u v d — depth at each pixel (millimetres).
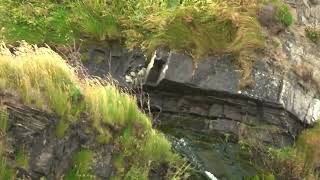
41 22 25266
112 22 25781
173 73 23359
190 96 23719
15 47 22391
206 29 24734
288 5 29188
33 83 15641
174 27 24531
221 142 23156
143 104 23922
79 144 16141
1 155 14086
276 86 24078
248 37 24531
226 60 24094
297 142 24188
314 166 23125
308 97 25328
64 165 15555
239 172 22266
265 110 23781
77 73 20172
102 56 24938
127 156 17219
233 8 25516
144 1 26672
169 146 18719
